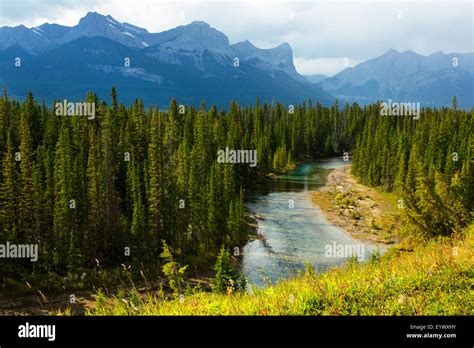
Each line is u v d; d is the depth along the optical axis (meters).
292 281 13.61
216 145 112.19
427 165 101.62
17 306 45.06
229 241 66.44
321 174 137.88
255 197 101.19
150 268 57.84
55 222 58.25
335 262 56.25
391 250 30.19
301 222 78.69
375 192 105.81
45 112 114.19
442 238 22.89
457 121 154.00
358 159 132.88
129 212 72.81
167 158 91.25
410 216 35.12
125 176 79.94
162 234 67.12
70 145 79.56
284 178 128.88
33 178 62.38
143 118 110.38
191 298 12.64
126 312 11.02
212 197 69.88
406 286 11.55
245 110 178.50
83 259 56.78
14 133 87.62
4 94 109.31
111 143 81.56
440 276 12.03
